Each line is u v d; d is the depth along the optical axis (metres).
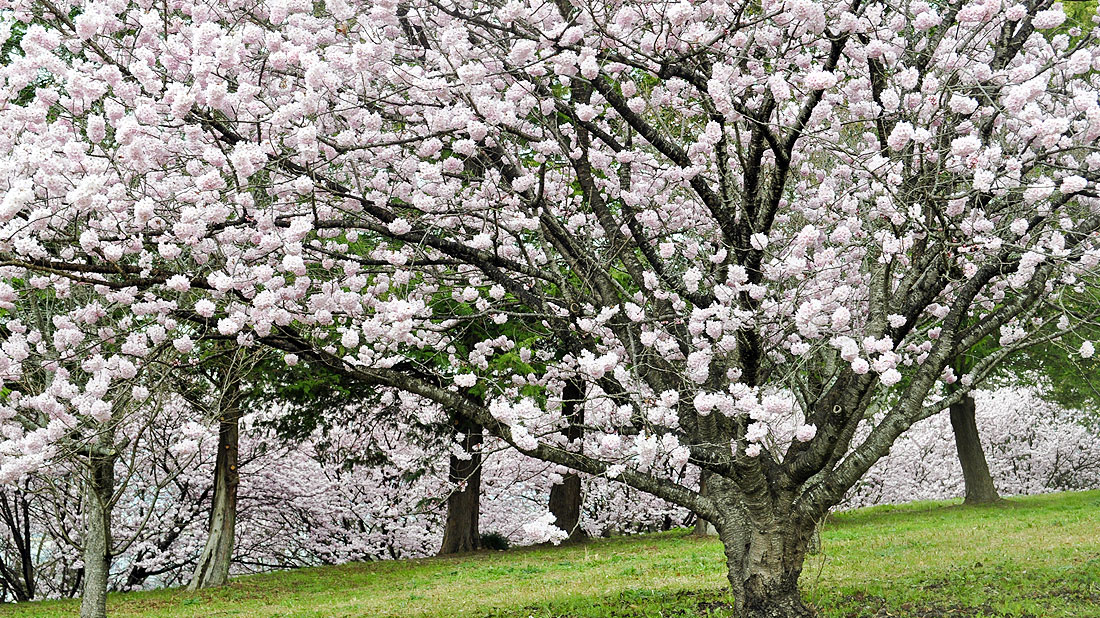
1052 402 24.55
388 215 5.78
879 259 5.71
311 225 4.90
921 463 24.88
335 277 6.43
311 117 5.60
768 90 5.63
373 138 5.45
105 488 7.54
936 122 5.59
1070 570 8.02
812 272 5.79
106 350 6.46
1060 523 12.65
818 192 6.61
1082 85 6.07
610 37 4.93
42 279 5.83
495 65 5.62
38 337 6.56
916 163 6.17
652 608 7.89
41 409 5.05
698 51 5.04
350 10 5.00
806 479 6.11
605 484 19.78
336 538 19.88
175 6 5.18
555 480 7.48
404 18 6.20
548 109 5.82
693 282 5.89
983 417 25.00
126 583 17.78
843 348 4.79
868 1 5.50
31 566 16.67
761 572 6.15
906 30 6.40
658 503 20.56
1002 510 16.39
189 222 4.67
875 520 16.41
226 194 4.88
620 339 6.39
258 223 5.19
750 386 5.81
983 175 4.59
